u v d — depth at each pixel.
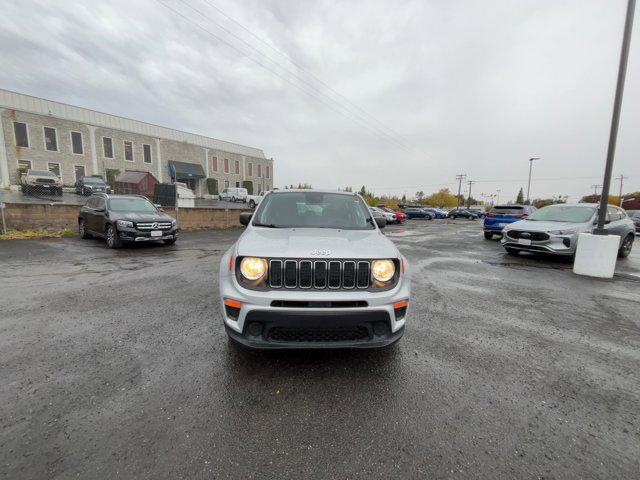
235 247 2.83
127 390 2.32
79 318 3.70
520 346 3.21
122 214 8.88
